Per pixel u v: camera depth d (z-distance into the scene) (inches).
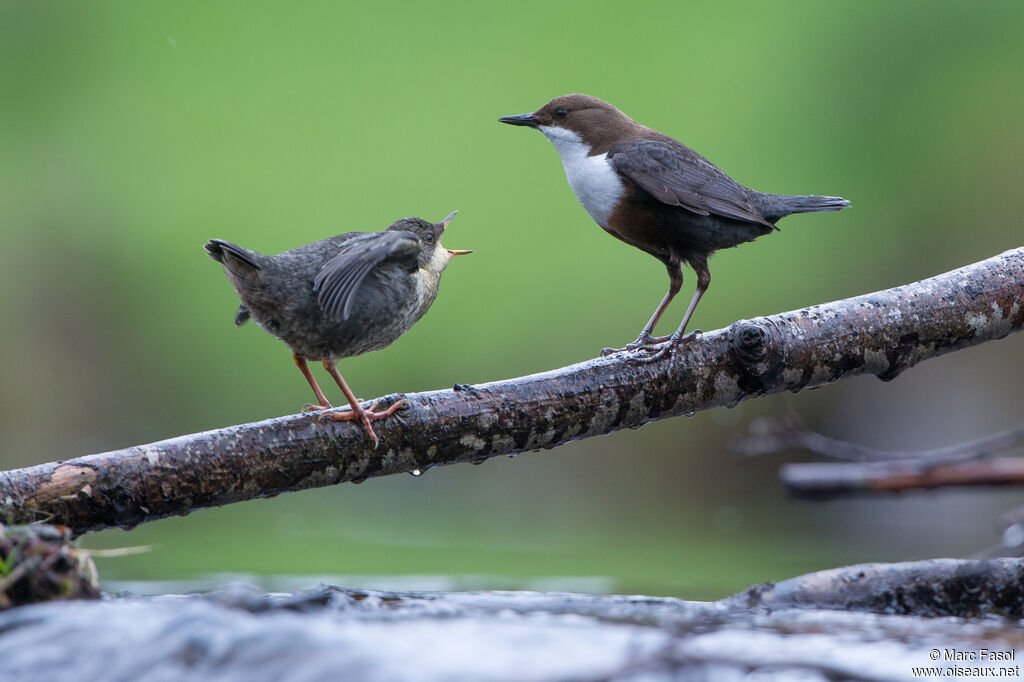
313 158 679.7
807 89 669.9
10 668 127.3
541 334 603.5
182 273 644.1
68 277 645.3
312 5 747.4
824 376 219.0
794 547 387.5
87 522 186.1
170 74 718.5
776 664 127.1
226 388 611.5
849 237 616.4
